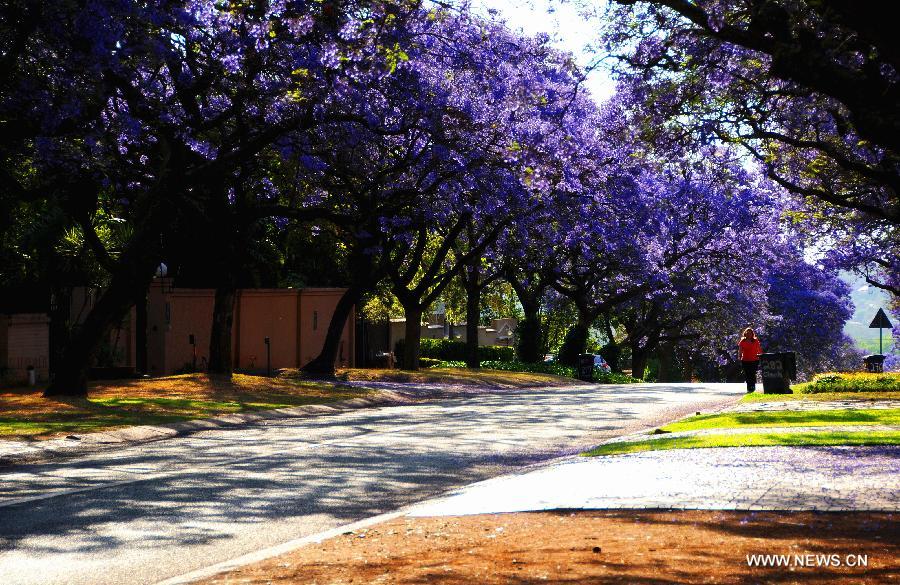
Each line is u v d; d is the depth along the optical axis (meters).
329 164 29.05
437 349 62.09
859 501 9.11
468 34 27.62
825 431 15.30
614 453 14.03
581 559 6.85
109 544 8.64
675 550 7.08
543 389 35.62
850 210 32.03
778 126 24.77
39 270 32.31
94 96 19.80
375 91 24.84
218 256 30.48
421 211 32.66
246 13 17.73
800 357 68.62
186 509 10.34
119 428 18.62
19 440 16.58
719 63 20.28
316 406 25.30
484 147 28.36
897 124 9.83
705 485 10.42
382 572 6.78
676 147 24.08
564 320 66.12
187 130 23.94
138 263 24.48
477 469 13.42
